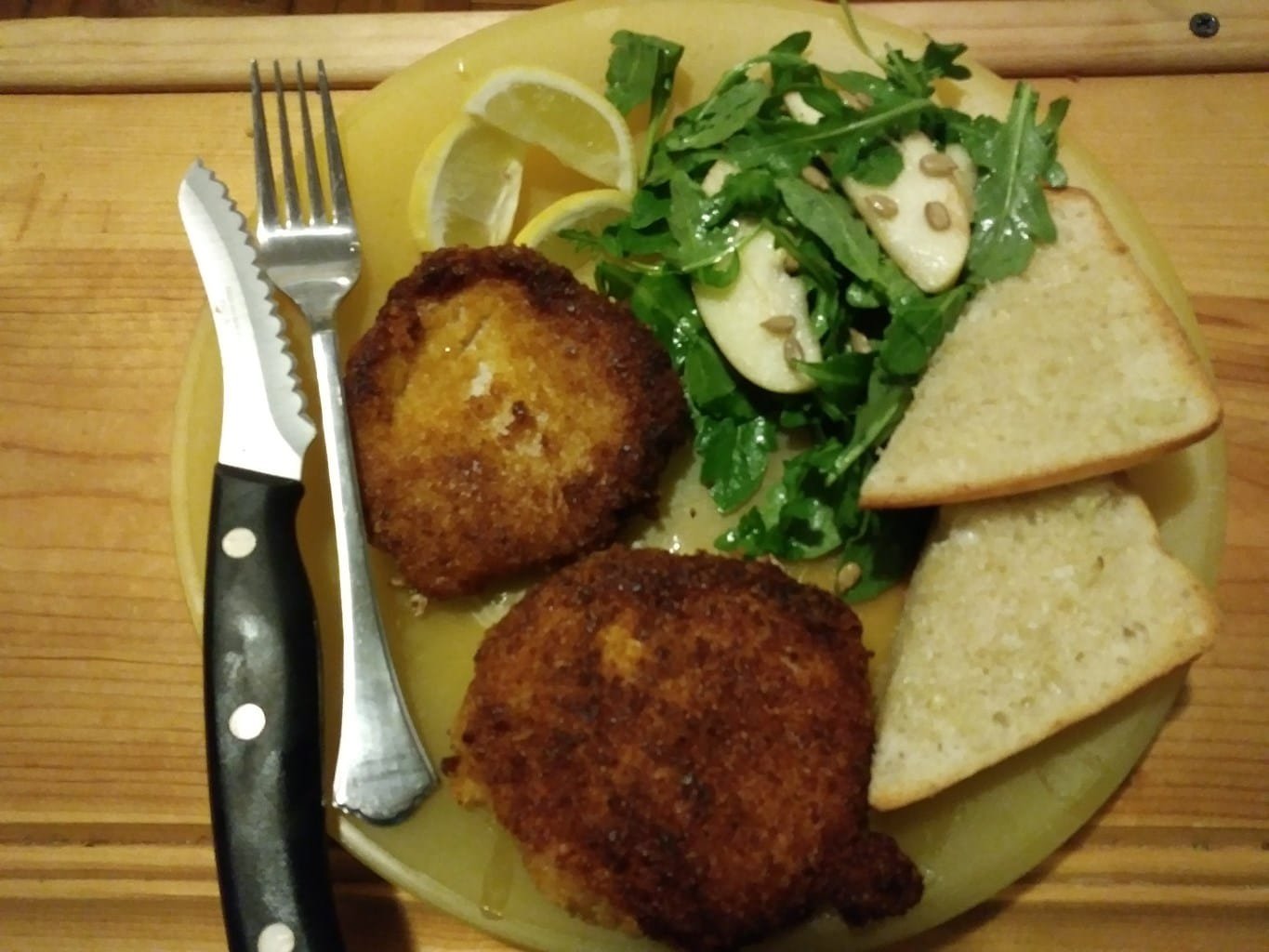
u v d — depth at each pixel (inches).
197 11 13.2
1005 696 9.0
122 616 10.3
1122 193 10.9
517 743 8.7
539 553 9.9
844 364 10.0
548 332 10.3
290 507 9.0
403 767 8.9
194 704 10.1
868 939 8.8
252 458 9.1
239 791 8.1
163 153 12.0
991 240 10.2
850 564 10.1
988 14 12.3
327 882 8.1
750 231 10.5
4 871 9.6
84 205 11.7
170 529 10.6
